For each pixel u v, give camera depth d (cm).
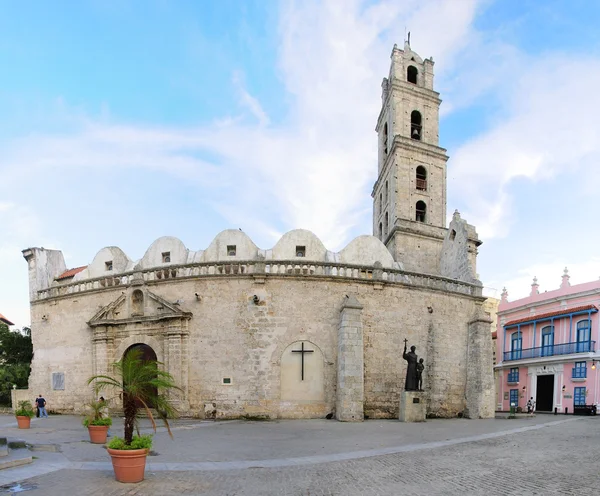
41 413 2788
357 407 2416
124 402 1166
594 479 1053
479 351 2870
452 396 2855
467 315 3031
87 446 1598
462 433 1933
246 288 2655
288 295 2648
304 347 2595
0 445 1395
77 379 2956
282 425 2220
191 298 2705
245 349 2583
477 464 1254
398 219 4003
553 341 4281
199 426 2188
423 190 4212
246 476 1143
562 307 4262
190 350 2631
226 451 1498
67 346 3048
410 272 2870
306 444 1634
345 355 2450
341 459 1348
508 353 4847
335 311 2662
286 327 2609
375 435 1864
